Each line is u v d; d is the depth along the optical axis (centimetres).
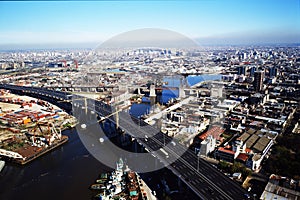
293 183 10550
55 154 15412
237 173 11712
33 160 14725
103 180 12144
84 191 11450
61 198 10988
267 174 12088
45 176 12850
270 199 9650
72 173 13050
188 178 10431
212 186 9931
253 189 10719
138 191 11044
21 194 11362
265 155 14000
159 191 11062
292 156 13325
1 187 11956
